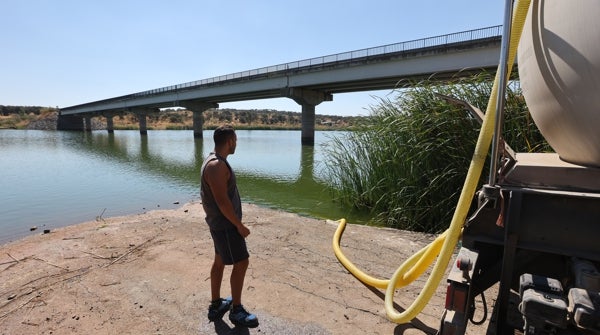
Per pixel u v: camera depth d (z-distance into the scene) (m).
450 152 5.74
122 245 4.41
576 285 1.53
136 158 21.70
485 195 1.80
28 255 4.08
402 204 6.17
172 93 45.66
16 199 9.70
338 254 4.01
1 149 28.22
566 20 1.59
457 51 18.03
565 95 1.65
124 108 56.84
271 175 14.42
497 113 1.76
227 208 2.50
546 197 1.77
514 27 1.69
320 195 10.02
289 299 3.12
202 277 3.53
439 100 6.04
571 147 1.83
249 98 41.62
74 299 3.07
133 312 2.88
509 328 1.92
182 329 2.66
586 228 1.70
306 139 32.88
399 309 2.96
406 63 20.84
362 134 7.59
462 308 1.74
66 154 24.17
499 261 2.01
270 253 4.20
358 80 24.30
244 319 2.68
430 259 2.74
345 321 2.79
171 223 5.42
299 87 30.17
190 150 27.94
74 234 4.89
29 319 2.77
